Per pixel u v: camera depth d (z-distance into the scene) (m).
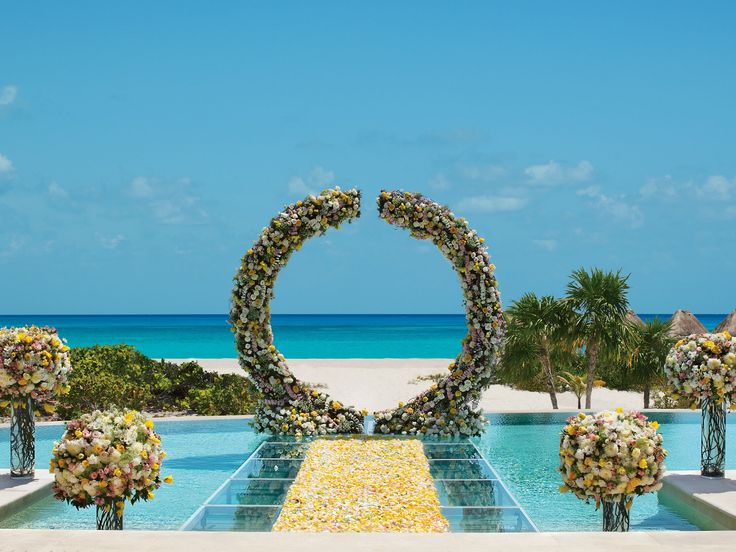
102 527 5.19
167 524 6.44
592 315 15.69
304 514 5.84
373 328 90.12
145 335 70.00
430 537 4.54
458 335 71.56
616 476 5.11
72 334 71.50
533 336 15.88
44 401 8.03
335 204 9.87
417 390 21.22
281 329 86.69
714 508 6.48
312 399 10.29
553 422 12.48
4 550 4.28
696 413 12.93
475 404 10.34
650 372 16.78
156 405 14.79
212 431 11.59
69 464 5.13
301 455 8.64
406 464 7.88
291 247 10.01
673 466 9.16
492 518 5.84
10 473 7.57
